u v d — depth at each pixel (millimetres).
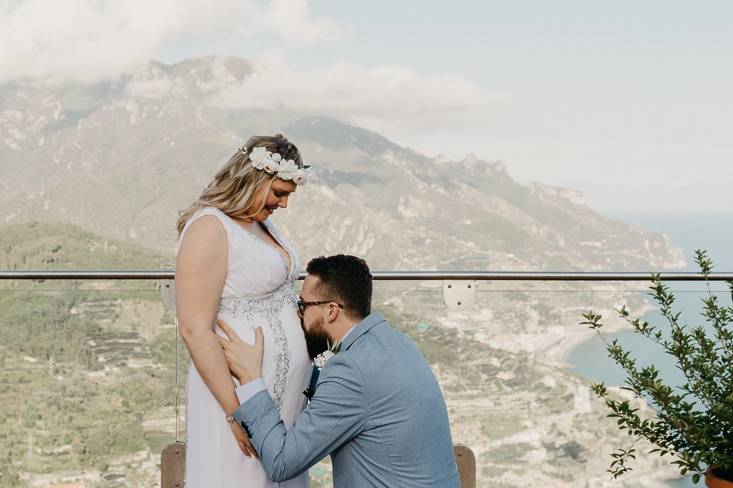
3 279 2855
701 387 2438
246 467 1872
